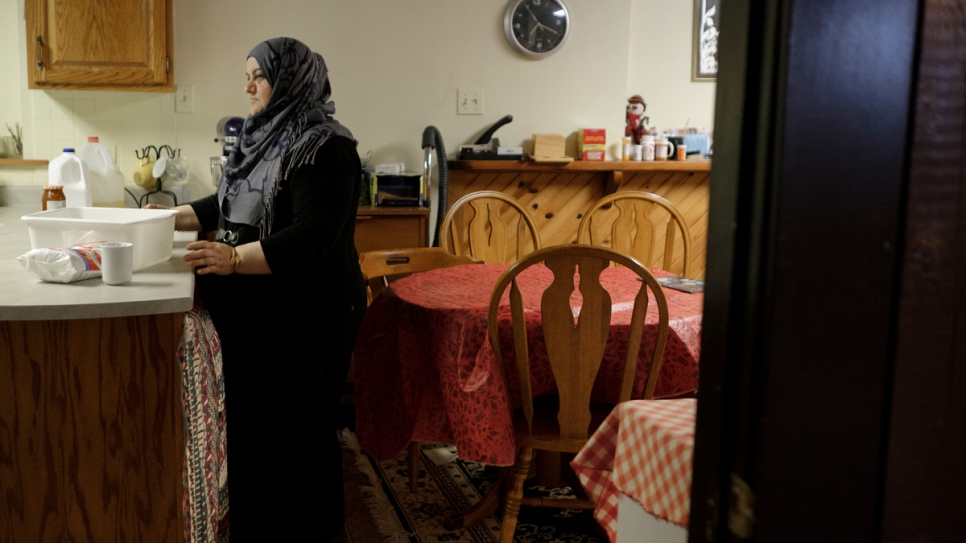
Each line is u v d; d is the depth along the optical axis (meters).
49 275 1.61
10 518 1.57
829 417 0.62
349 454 2.88
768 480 0.61
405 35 3.58
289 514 2.09
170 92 3.32
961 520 0.67
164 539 1.62
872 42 0.59
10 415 1.54
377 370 2.36
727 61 0.63
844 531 0.64
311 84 2.06
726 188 0.64
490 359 1.99
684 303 2.24
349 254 2.13
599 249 1.86
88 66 3.05
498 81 3.70
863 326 0.61
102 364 1.55
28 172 3.36
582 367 1.95
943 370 0.64
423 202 3.52
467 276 2.60
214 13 3.41
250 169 2.10
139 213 2.02
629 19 3.77
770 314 0.59
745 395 0.63
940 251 0.62
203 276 2.21
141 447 1.58
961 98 0.61
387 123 3.62
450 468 2.76
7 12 3.34
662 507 1.14
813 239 0.59
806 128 0.58
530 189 3.79
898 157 0.60
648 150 3.80
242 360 2.03
